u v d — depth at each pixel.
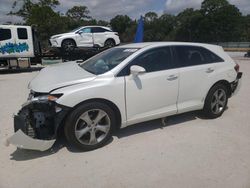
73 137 3.63
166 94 4.34
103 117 3.82
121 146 3.93
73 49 14.89
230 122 4.93
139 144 4.00
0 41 12.34
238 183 3.02
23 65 13.15
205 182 3.04
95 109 3.71
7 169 3.31
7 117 5.25
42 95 3.55
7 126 4.73
